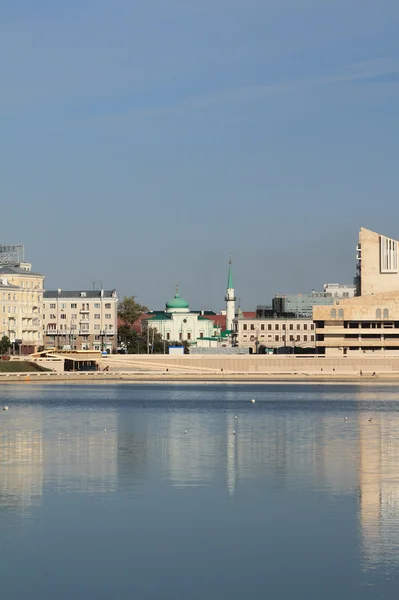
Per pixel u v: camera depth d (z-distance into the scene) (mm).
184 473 116188
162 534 84188
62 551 78750
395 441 155250
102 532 84875
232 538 82812
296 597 68125
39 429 176875
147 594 68875
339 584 70438
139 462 126250
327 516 90625
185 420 199875
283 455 135000
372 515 91062
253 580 71625
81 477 112625
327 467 121750
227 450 141375
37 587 70312
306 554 77812
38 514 91375
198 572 73312
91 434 167000
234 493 102125
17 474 115000
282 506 95250
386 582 70688
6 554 78125
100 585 70750
